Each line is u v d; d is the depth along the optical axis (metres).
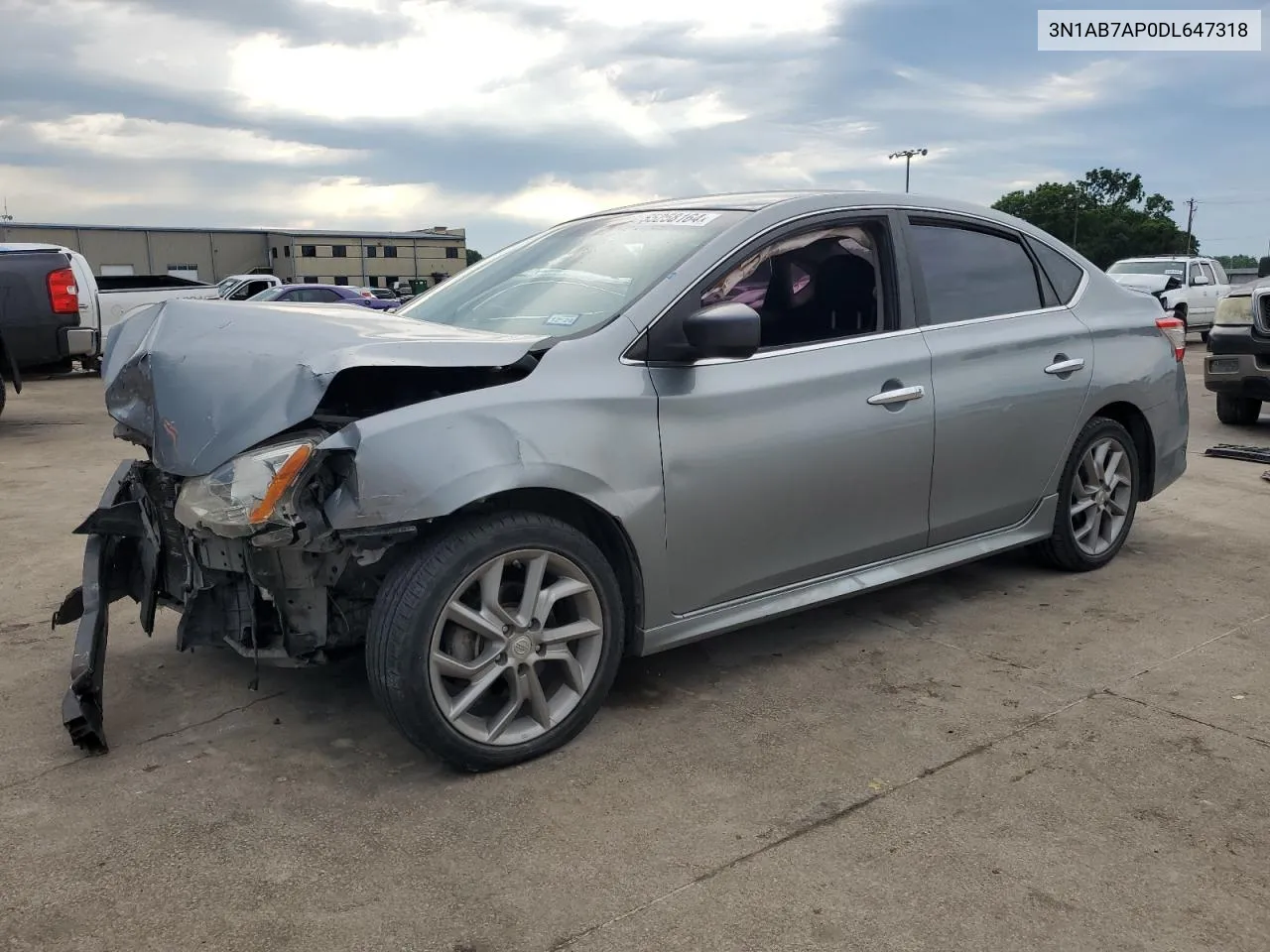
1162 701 3.35
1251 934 2.19
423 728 2.78
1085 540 4.69
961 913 2.26
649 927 2.22
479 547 2.80
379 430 2.67
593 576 3.03
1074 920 2.24
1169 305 21.36
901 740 3.10
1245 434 8.99
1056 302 4.44
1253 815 2.65
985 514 4.14
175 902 2.32
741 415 3.28
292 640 2.88
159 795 2.80
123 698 3.45
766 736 3.13
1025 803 2.72
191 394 2.94
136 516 3.42
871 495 3.66
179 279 23.78
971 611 4.25
